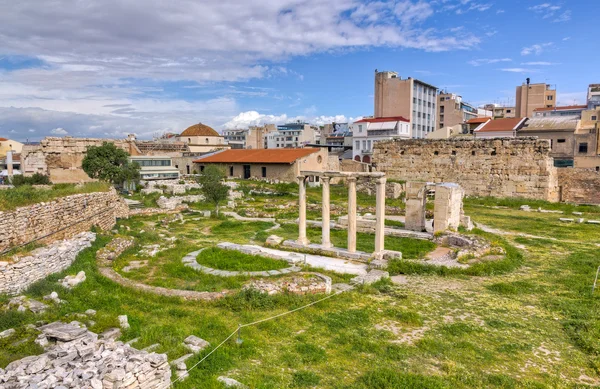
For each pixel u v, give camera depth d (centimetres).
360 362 1010
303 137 13112
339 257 2083
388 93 9712
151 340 1055
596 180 4284
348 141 10200
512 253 2103
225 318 1258
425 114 10206
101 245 2064
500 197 4425
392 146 5222
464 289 1598
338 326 1220
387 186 4506
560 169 4475
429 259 2033
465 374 943
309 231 2831
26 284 1374
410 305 1413
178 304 1374
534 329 1220
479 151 4588
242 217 3597
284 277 1655
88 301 1311
